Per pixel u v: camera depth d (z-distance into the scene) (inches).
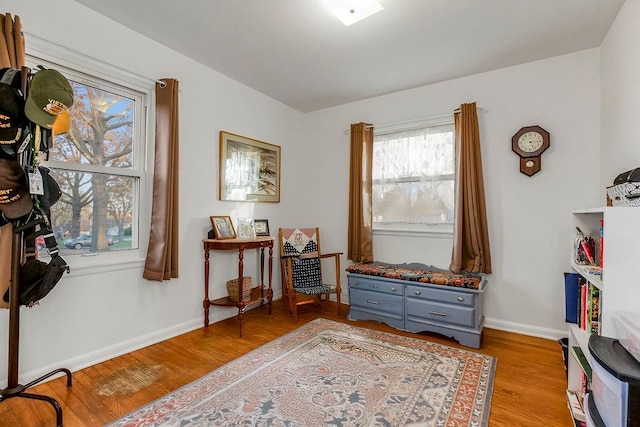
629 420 38.4
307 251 144.3
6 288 63.8
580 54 102.0
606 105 92.7
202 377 78.3
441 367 84.4
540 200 108.2
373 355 91.3
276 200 145.1
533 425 61.4
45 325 76.6
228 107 122.8
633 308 51.6
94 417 62.8
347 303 148.4
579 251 72.8
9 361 61.0
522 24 87.4
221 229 115.6
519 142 109.5
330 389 73.2
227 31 92.4
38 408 65.6
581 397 66.1
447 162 124.6
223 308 122.6
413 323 110.8
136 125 97.2
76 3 80.5
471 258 114.7
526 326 110.3
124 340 92.1
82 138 85.3
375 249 140.9
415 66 113.0
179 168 105.9
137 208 97.7
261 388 73.5
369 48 100.9
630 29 75.0
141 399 69.1
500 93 114.5
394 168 136.5
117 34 89.0
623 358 43.7
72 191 83.9
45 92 58.6
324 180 157.9
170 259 97.3
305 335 106.4
